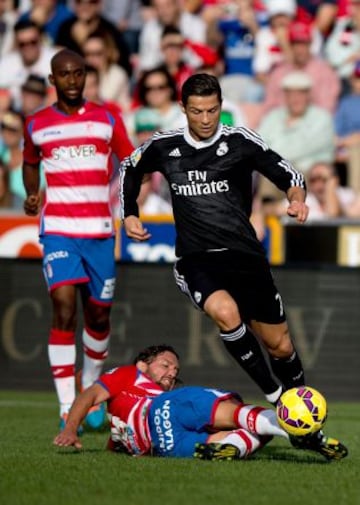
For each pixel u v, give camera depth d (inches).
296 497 633.6
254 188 1947.6
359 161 2039.9
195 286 835.4
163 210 1920.5
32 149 1053.2
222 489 656.4
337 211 1994.3
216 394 788.0
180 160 853.2
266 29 2175.2
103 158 1043.3
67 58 1026.1
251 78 2148.1
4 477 698.8
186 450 790.5
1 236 1716.3
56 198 1035.9
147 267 1531.7
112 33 2160.4
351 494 650.2
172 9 2194.9
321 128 2044.8
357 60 2103.8
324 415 748.0
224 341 821.2
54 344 1037.2
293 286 1514.5
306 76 2055.9
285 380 887.7
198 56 2128.4
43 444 916.0
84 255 1039.0
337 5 2181.3
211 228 845.2
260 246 855.1
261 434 771.4
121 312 1535.4
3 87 2207.2
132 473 715.4
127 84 2178.9
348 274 1512.1
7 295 1541.6
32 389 1536.7
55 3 2294.5
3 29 2305.6
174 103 2030.0
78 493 638.5
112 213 1061.8
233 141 848.3
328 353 1510.8
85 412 808.9
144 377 832.9
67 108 1039.6
